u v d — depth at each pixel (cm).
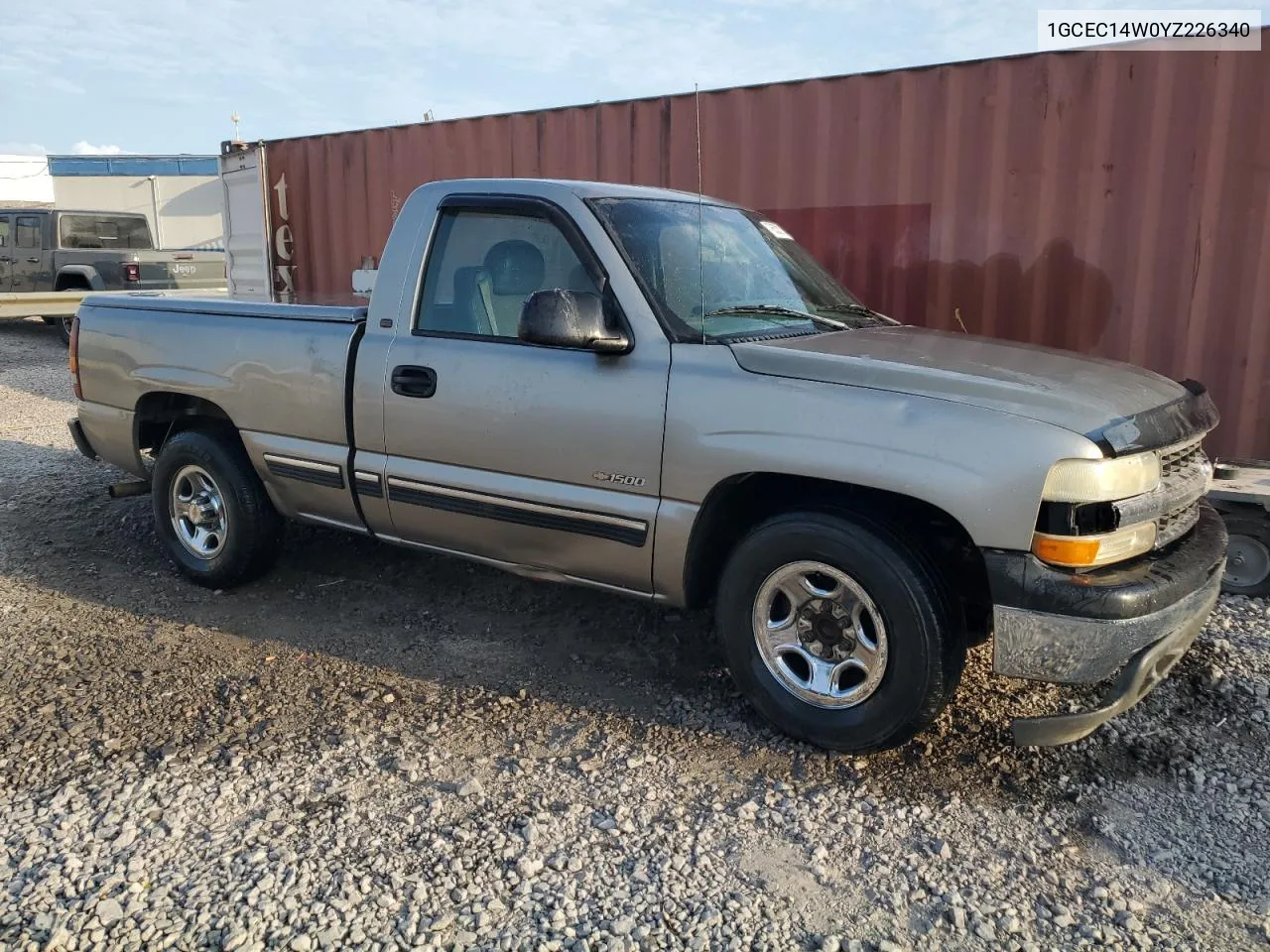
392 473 402
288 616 450
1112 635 287
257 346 439
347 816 298
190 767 324
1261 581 464
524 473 369
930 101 623
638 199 389
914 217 640
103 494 644
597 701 373
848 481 304
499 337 378
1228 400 575
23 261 1516
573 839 289
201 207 2992
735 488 340
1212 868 281
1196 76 551
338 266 949
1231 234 557
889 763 333
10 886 264
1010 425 290
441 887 266
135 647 415
